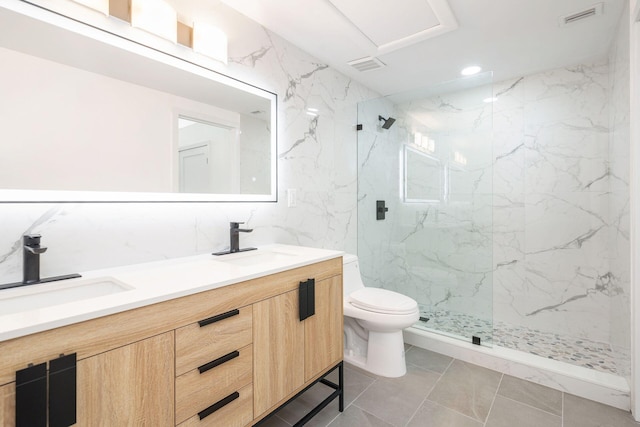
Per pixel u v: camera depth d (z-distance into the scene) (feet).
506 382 6.44
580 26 6.39
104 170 4.20
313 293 4.99
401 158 9.62
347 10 5.73
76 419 2.55
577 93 8.29
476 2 5.57
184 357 3.31
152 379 3.04
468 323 8.57
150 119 4.64
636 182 5.25
